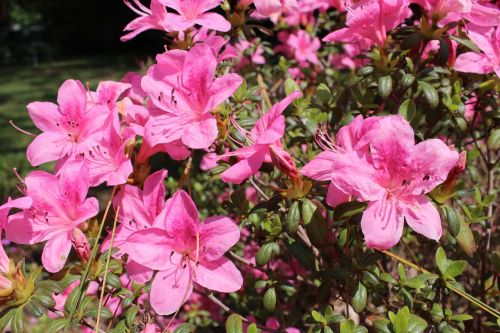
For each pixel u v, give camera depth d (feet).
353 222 1.62
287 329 1.78
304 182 1.59
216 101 1.60
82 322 1.57
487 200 1.88
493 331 1.86
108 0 16.49
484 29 1.74
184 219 1.55
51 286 1.52
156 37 14.20
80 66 13.56
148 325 1.60
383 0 1.75
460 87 1.86
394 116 1.52
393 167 1.52
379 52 1.82
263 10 1.77
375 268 1.72
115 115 1.63
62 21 17.38
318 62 2.94
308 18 2.98
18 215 1.59
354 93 1.88
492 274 1.99
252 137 1.64
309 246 1.84
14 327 1.50
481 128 2.22
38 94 10.27
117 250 1.57
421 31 1.76
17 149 6.63
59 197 1.59
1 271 1.53
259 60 2.56
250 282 2.12
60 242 1.57
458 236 1.60
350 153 1.53
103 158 1.65
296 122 2.04
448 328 1.65
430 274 1.65
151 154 1.68
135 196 1.63
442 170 1.51
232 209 1.80
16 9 20.45
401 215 1.51
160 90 1.65
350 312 1.92
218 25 1.70
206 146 1.58
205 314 2.49
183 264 1.56
